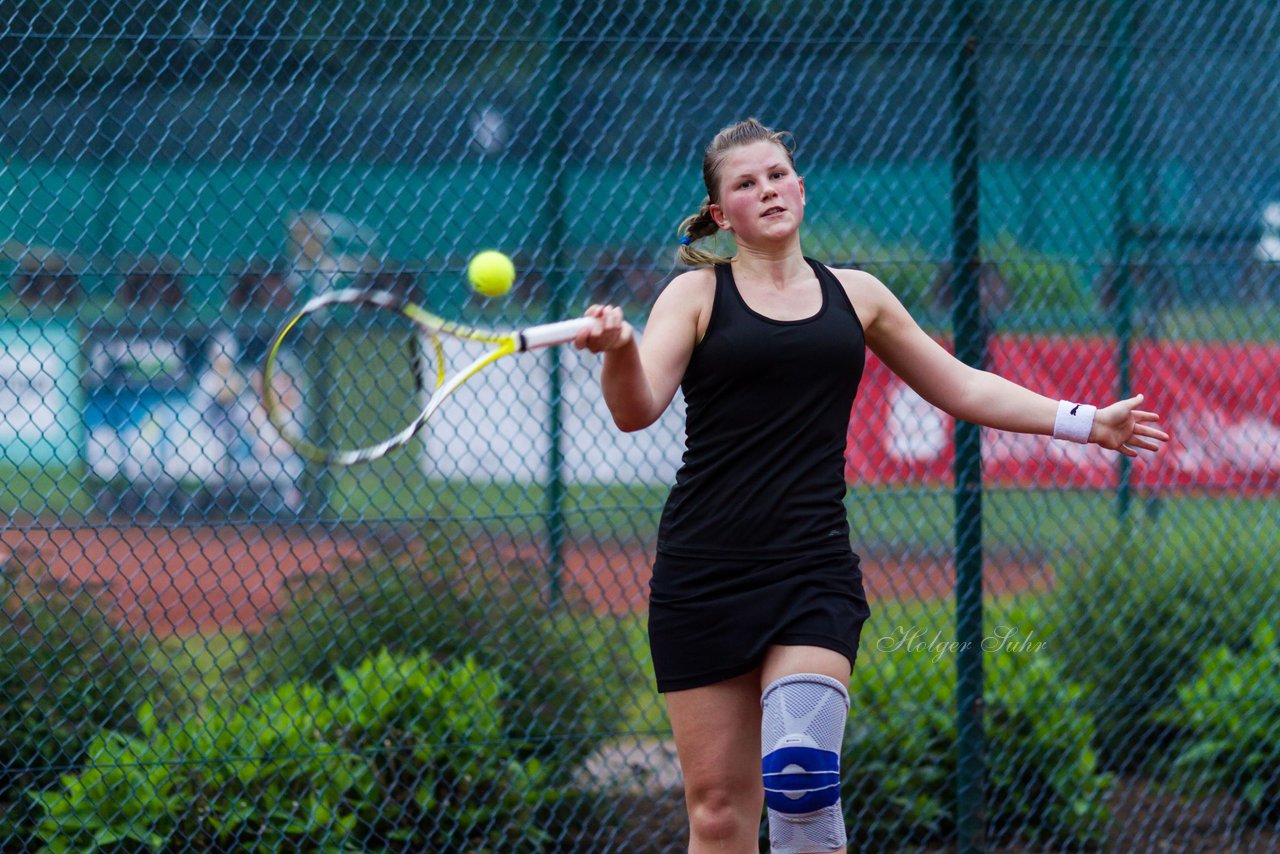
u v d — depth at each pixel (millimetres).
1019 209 21672
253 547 24203
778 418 10320
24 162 17547
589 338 9555
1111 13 20703
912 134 21297
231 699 15570
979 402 11234
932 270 20406
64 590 15305
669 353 10320
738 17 18828
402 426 19516
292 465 26016
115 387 20875
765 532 10305
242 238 17922
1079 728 17484
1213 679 18844
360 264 18078
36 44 17391
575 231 21641
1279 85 20875
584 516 17547
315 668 16438
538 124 20297
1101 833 17266
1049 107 21391
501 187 20844
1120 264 20109
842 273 11141
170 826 14586
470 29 19594
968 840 15648
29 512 15883
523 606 16844
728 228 11086
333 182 20453
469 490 21297
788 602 10234
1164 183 21703
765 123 20359
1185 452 20734
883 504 19688
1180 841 17484
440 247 20672
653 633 10734
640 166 21656
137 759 14641
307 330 19312
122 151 19219
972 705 15602
